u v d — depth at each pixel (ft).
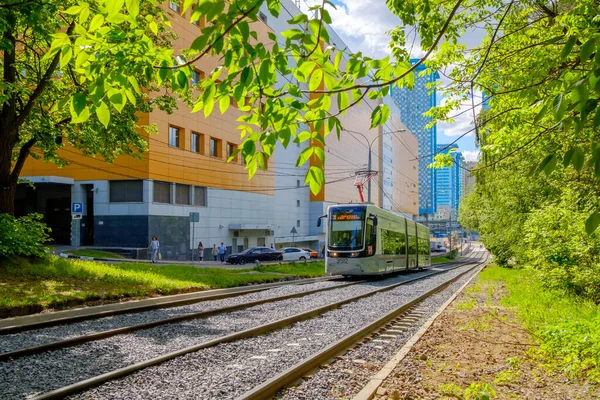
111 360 23.52
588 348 23.68
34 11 34.22
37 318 35.60
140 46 11.64
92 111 11.87
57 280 49.96
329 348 25.13
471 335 31.99
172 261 121.70
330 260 79.20
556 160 10.48
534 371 22.81
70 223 144.97
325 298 51.98
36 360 23.22
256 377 20.49
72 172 130.11
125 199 126.11
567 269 48.08
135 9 10.60
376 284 73.36
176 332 31.32
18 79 54.70
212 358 23.86
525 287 63.26
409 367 23.02
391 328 34.99
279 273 89.40
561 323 29.68
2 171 55.72
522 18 27.81
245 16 10.16
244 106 12.32
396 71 12.07
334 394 18.71
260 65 11.15
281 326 34.01
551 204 50.78
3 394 18.17
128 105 61.31
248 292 59.26
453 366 23.67
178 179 133.39
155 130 74.79
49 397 17.26
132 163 123.95
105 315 37.86
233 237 160.04
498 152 28.63
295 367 20.88
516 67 27.45
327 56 11.17
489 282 83.66
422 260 129.08
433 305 49.65
